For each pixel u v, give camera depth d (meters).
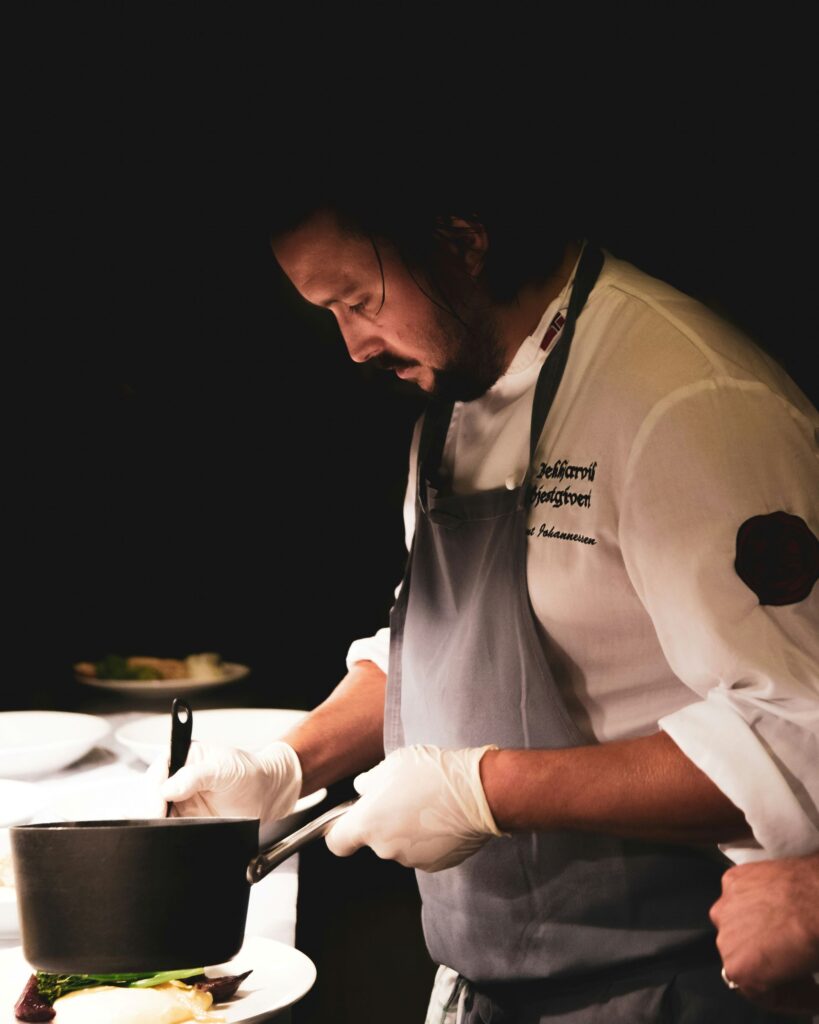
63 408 4.29
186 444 4.59
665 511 1.11
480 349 1.25
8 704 2.89
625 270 1.30
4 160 3.36
